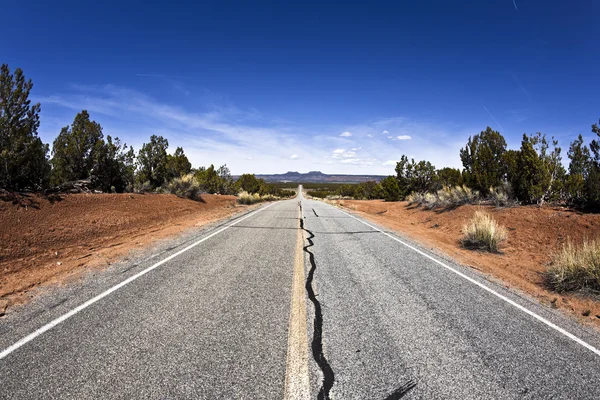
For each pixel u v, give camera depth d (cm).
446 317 365
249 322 332
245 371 248
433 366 266
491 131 1406
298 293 422
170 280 459
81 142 1086
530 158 1078
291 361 264
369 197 3800
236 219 1177
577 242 721
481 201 1266
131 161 1322
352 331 322
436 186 1967
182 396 218
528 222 911
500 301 423
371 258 628
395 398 224
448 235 1005
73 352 268
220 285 443
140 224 936
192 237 785
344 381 241
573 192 934
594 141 880
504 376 257
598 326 364
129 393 220
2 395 216
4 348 272
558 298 455
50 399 213
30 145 784
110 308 359
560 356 292
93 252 624
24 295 395
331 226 1060
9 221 644
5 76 777
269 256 616
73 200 875
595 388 246
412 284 477
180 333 304
